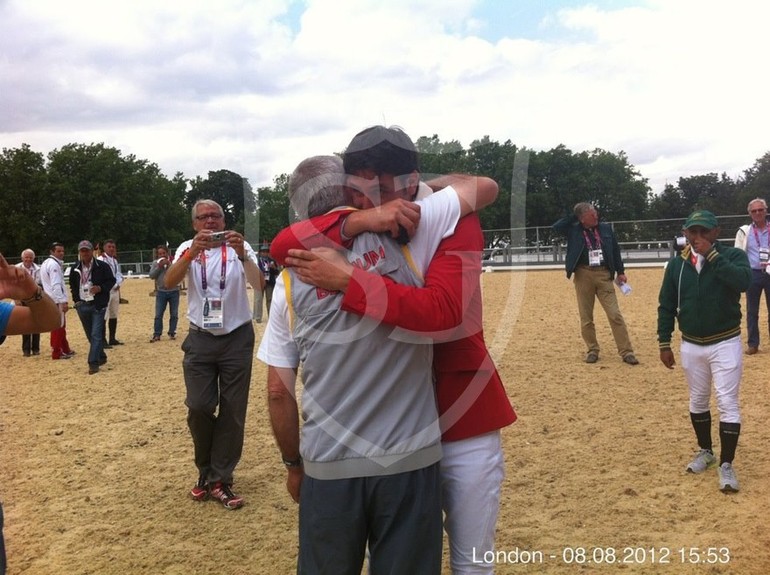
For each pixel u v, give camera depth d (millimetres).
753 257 8305
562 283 20938
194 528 4105
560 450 5129
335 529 1950
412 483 1950
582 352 9203
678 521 3832
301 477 2396
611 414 6031
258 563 3627
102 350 10094
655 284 20125
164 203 74375
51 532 4117
